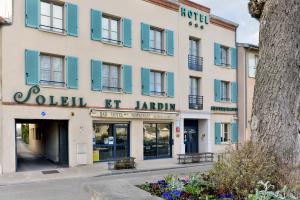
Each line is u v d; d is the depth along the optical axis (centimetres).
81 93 1788
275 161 561
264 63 601
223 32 2628
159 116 2123
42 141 2231
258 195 469
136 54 2044
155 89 2172
